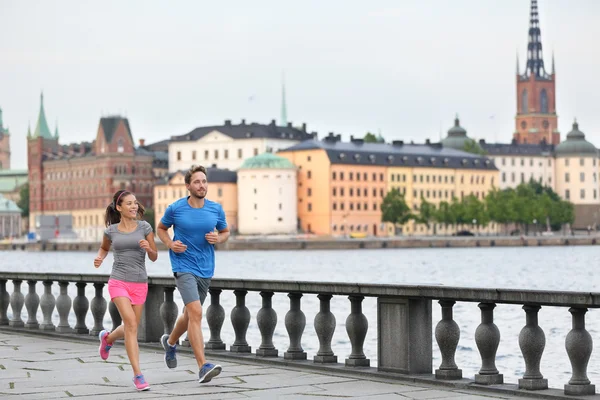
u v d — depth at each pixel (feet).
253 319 239.71
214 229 75.92
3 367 82.89
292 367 81.10
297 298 82.99
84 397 68.85
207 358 87.97
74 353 91.56
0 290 116.88
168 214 75.72
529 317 67.46
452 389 69.77
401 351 74.33
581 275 543.39
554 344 187.73
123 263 75.10
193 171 75.66
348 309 274.98
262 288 84.58
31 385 73.77
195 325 74.43
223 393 69.67
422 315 74.02
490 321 70.13
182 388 72.13
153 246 76.13
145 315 95.35
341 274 587.27
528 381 67.51
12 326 114.52
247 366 82.23
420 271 611.06
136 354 73.51
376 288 75.25
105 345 80.43
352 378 75.00
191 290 74.59
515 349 185.37
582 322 65.31
